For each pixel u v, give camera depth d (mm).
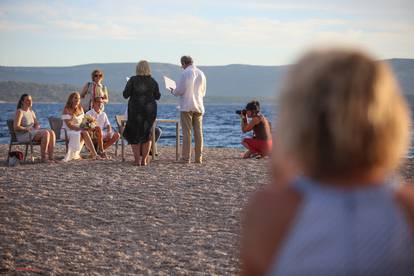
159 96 13086
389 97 1402
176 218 7777
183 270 5438
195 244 6406
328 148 1389
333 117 1370
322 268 1352
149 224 7410
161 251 6121
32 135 13578
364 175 1417
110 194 9477
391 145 1404
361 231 1354
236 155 16219
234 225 7344
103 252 6070
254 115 15133
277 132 1462
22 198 9070
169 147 19641
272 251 1397
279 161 1470
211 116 92750
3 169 12398
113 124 63812
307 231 1366
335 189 1396
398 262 1362
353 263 1343
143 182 10703
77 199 9031
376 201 1385
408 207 1398
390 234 1362
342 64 1400
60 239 6605
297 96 1413
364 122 1370
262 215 1415
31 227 7195
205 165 13336
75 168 12602
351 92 1370
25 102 13695
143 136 12953
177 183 10609
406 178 11016
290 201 1399
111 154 15805
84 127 14359
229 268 5508
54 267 5523
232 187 10203
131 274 5320
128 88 12883
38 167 12750
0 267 5488
